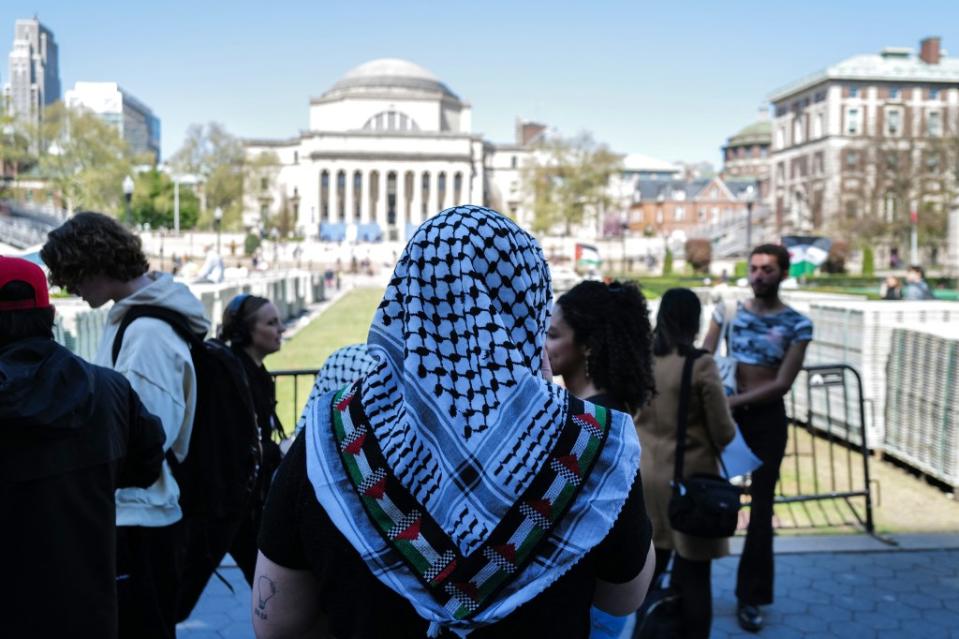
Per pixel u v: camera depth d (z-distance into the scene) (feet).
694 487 12.90
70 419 7.63
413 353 4.85
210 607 16.63
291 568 5.10
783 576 18.52
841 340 32.53
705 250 228.43
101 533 7.95
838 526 22.58
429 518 4.72
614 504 4.94
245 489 11.83
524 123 445.78
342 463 4.89
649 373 11.15
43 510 7.52
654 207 364.38
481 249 4.99
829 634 15.66
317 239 327.47
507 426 4.75
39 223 184.34
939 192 197.57
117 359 10.44
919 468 27.63
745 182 377.09
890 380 30.22
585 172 309.01
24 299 7.73
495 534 4.71
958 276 136.46
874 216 207.00
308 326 89.92
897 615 16.47
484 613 4.67
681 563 13.24
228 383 11.78
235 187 305.53
